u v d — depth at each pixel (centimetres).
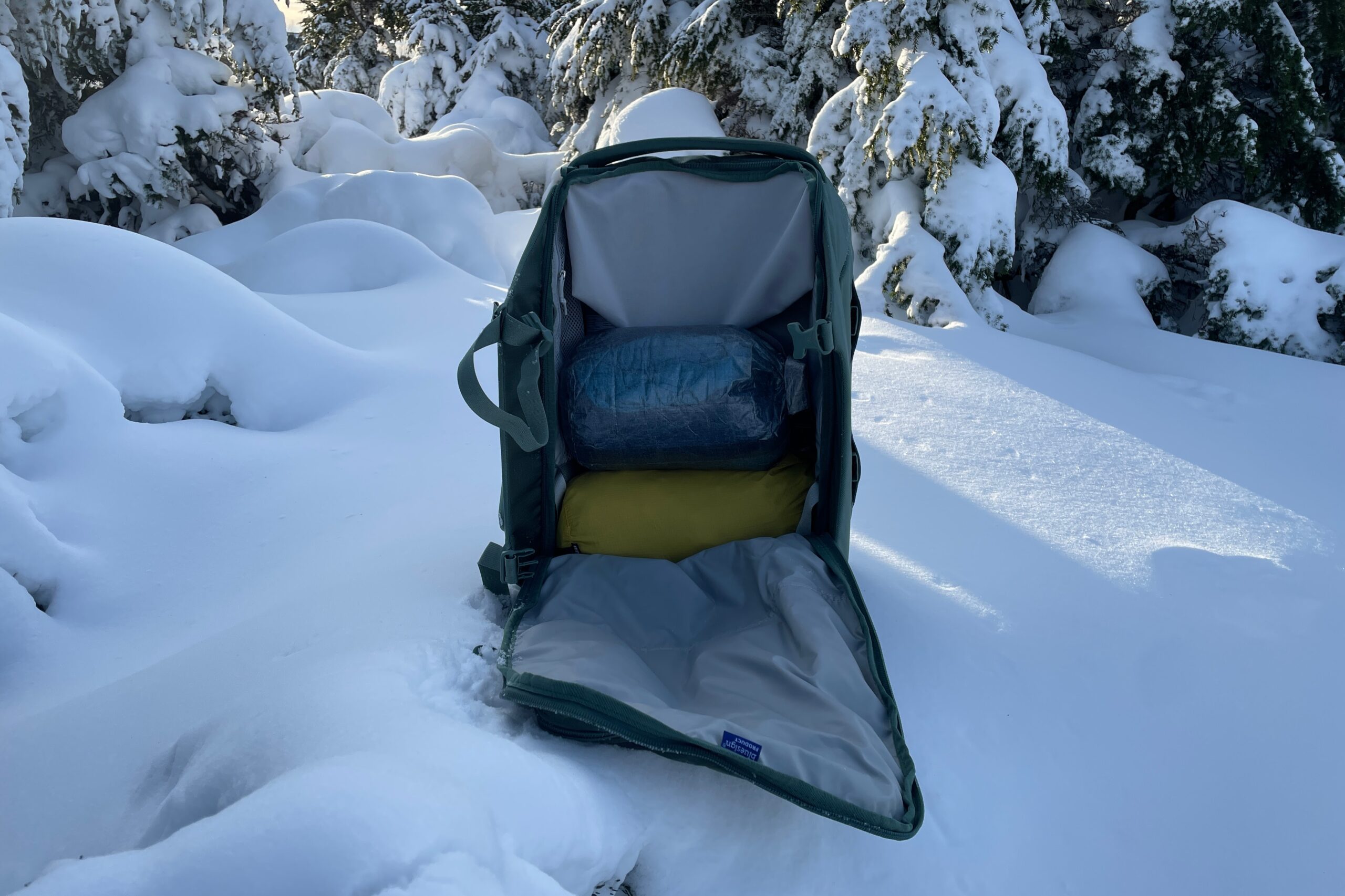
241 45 751
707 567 189
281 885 85
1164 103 653
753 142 186
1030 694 182
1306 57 673
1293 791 159
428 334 414
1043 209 654
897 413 358
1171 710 179
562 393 200
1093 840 147
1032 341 478
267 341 323
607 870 127
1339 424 373
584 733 150
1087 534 253
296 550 239
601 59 824
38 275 290
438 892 86
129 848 131
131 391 284
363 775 99
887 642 195
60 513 233
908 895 133
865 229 614
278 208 674
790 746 134
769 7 738
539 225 185
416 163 931
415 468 285
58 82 715
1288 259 550
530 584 185
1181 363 476
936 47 580
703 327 203
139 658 198
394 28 1606
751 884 133
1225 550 243
